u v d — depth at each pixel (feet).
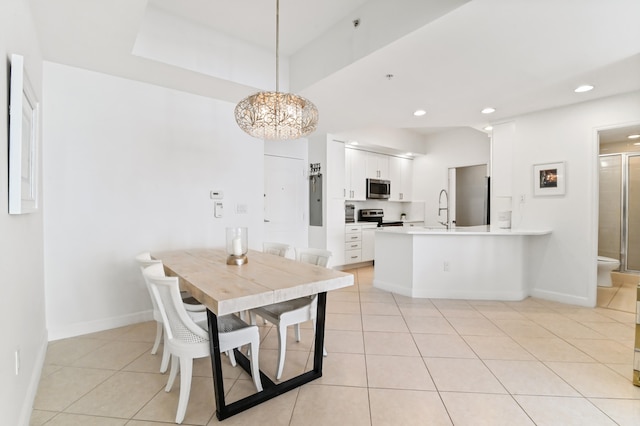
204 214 11.05
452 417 5.30
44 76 8.07
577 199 11.14
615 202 15.61
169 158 10.23
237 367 6.99
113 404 5.65
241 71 9.64
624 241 15.40
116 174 9.22
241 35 9.41
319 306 6.53
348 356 7.45
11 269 4.65
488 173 18.30
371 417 5.31
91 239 8.83
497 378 6.49
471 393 5.98
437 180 20.67
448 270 12.17
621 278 14.78
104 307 9.07
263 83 10.09
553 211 11.69
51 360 7.23
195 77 9.25
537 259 12.18
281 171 16.69
